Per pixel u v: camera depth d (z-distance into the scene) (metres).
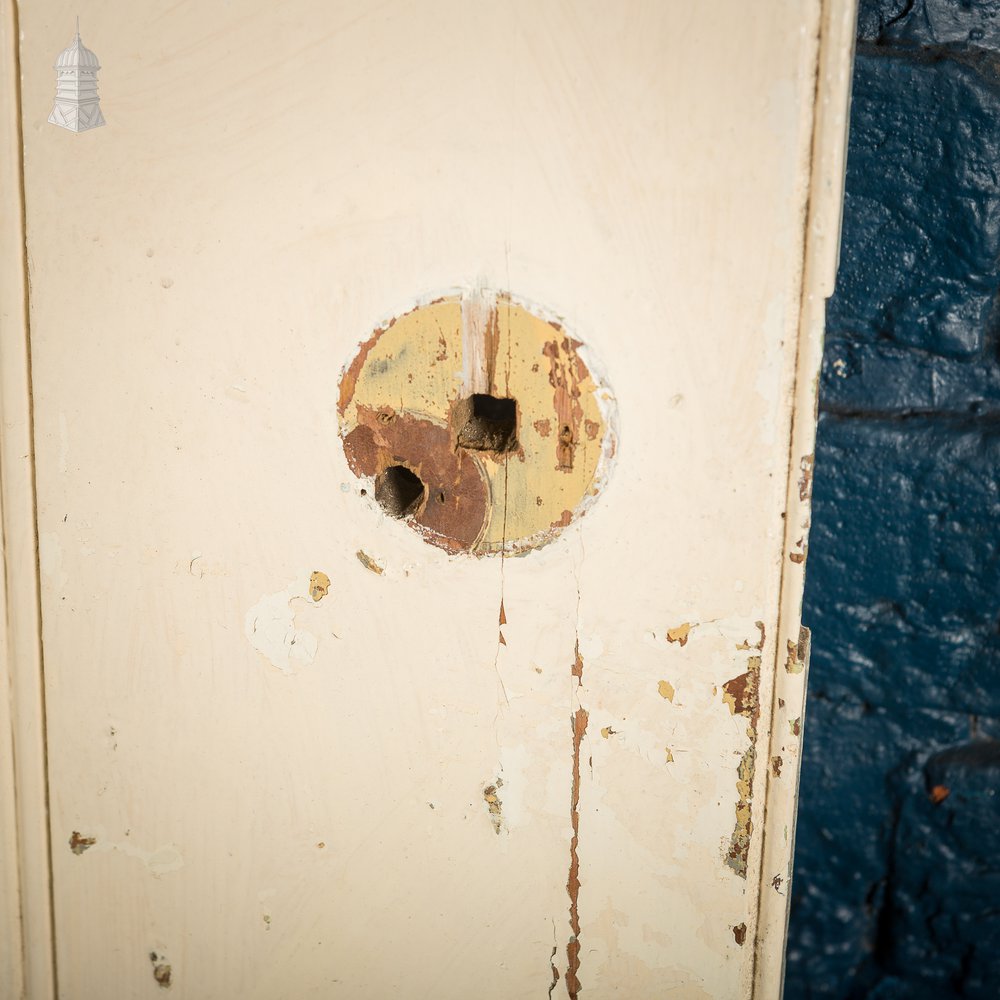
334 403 0.68
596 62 0.62
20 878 0.78
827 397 0.93
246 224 0.67
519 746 0.72
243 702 0.74
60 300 0.69
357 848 0.75
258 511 0.71
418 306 0.66
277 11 0.64
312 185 0.66
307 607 0.72
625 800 0.72
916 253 0.90
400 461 0.69
